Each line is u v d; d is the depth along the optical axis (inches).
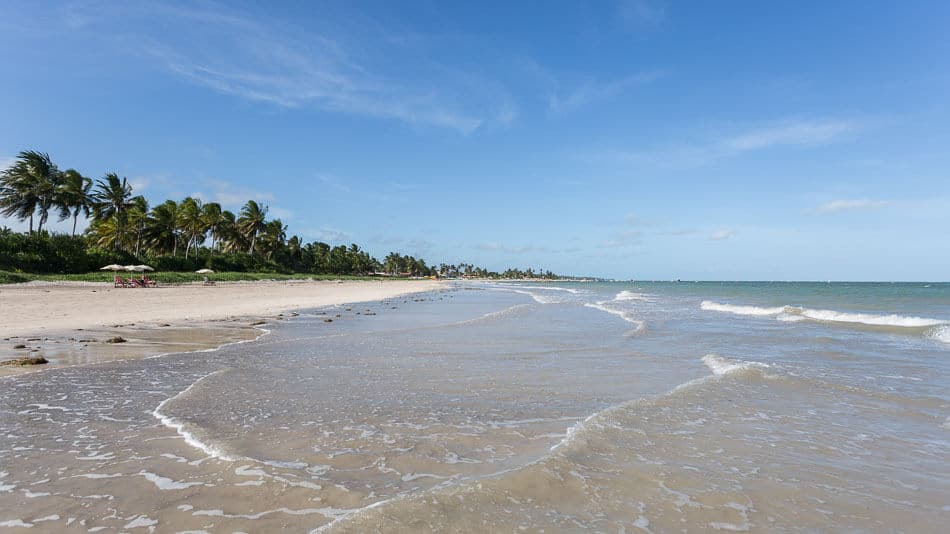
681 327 764.0
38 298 1090.1
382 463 204.7
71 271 2069.4
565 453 213.5
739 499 176.7
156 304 1079.0
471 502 167.2
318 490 176.6
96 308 935.7
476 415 279.7
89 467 196.1
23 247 1969.7
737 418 276.2
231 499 168.6
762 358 477.1
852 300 1481.3
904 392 336.8
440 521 153.6
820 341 600.4
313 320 864.9
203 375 382.6
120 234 2694.4
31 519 153.3
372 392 332.5
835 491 184.7
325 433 242.4
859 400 315.9
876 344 575.5
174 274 2404.0
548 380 375.2
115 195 2632.9
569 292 2903.5
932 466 210.1
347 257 6309.1
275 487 178.5
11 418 262.7
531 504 168.1
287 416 271.6
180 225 3061.0
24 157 2236.7
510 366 431.8
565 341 595.2
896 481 194.5
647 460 212.1
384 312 1115.3
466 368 421.7
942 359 471.5
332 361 450.9
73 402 297.4
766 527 157.1
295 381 364.2
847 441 240.4
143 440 229.0
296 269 4662.9
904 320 800.9
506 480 184.4
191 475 188.7
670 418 274.1
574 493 177.9
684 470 202.1
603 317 952.3
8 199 2192.4
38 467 195.6
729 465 208.5
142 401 301.6
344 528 147.2
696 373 404.5
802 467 207.5
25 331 616.1
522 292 2898.6
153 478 185.5
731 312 1088.2
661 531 152.9
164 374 384.5
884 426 263.9
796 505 173.0
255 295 1610.5
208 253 3334.2
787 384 354.6
